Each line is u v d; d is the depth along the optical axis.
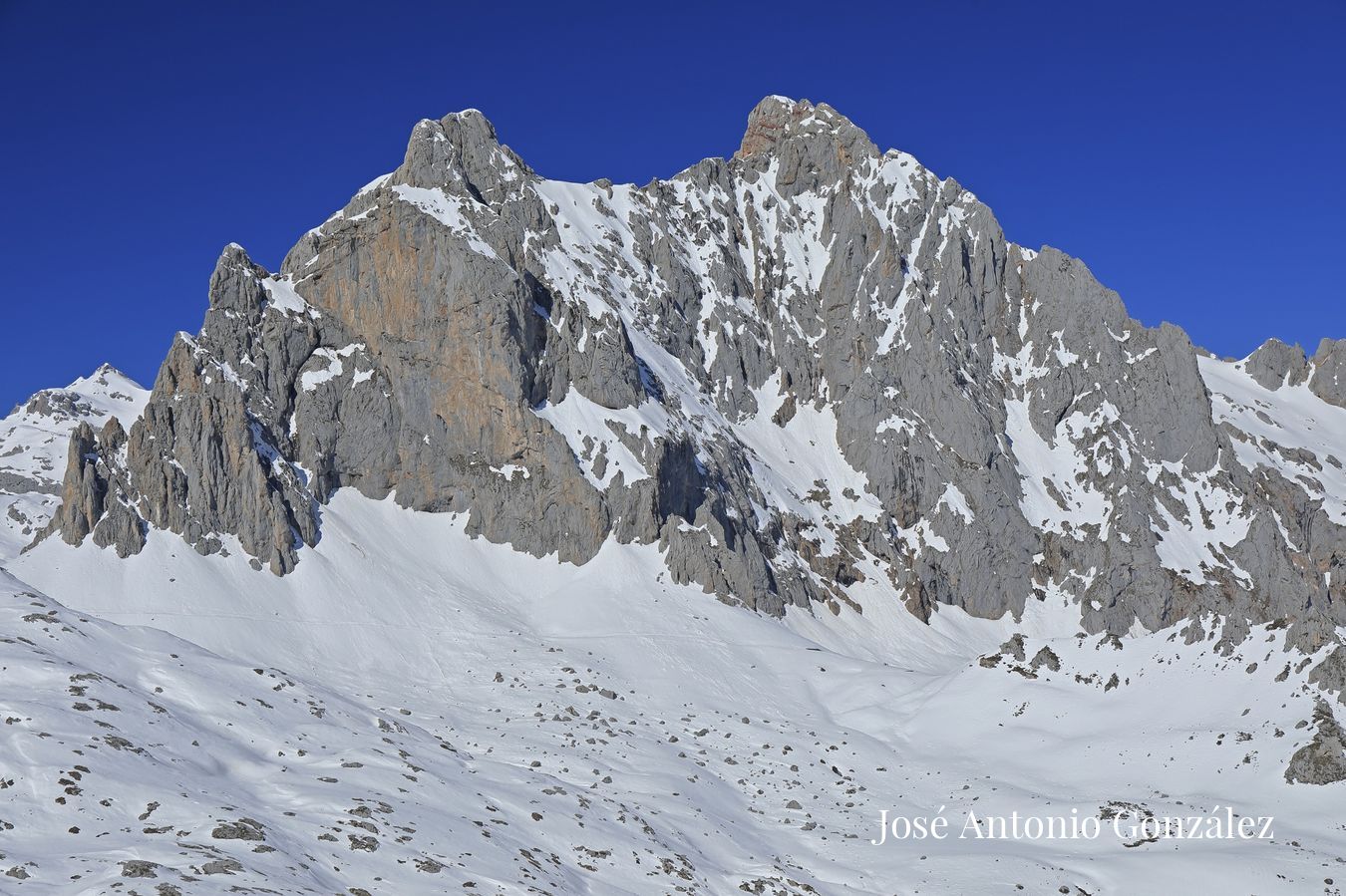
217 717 84.44
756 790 103.50
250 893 55.09
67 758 67.19
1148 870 82.31
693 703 127.50
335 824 68.69
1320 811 87.81
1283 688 100.50
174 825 63.19
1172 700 106.62
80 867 55.78
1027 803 95.38
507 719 117.75
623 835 82.38
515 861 70.75
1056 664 118.19
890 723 121.44
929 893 81.38
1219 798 91.69
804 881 83.12
